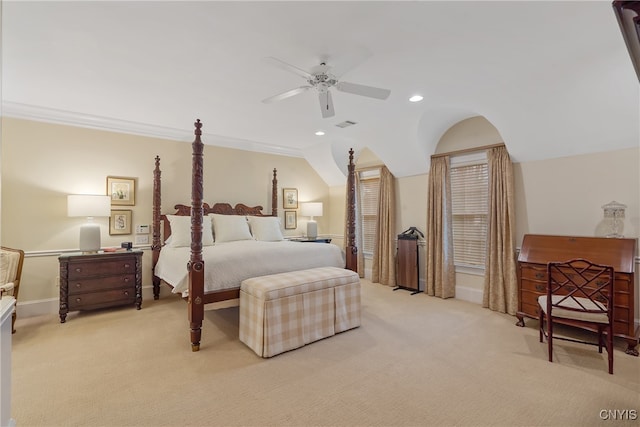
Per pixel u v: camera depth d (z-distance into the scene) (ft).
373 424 6.17
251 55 8.31
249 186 18.24
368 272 19.47
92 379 7.70
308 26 7.11
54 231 12.72
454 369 8.21
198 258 9.29
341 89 8.71
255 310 9.29
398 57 8.46
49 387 7.34
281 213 19.57
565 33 7.38
